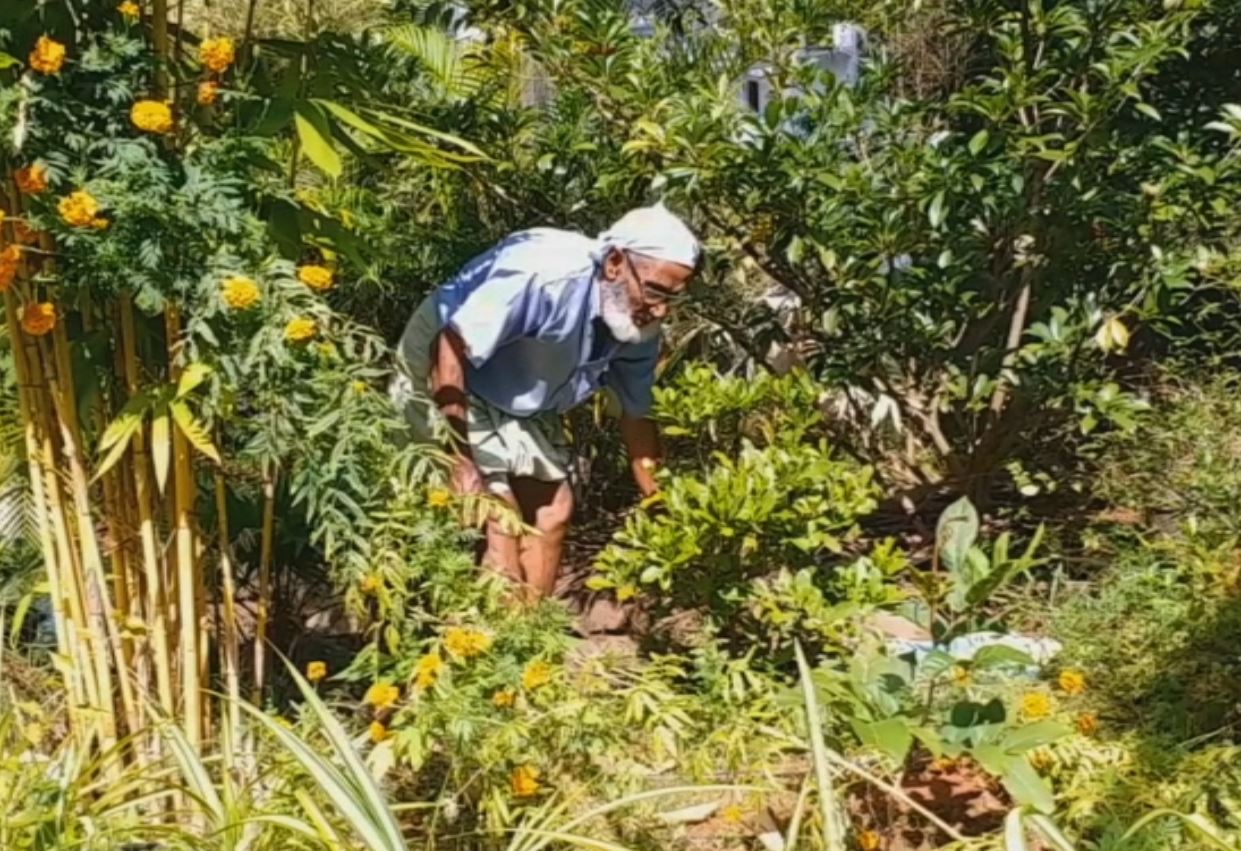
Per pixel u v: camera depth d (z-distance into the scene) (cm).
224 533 278
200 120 266
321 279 259
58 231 242
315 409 259
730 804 269
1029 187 396
